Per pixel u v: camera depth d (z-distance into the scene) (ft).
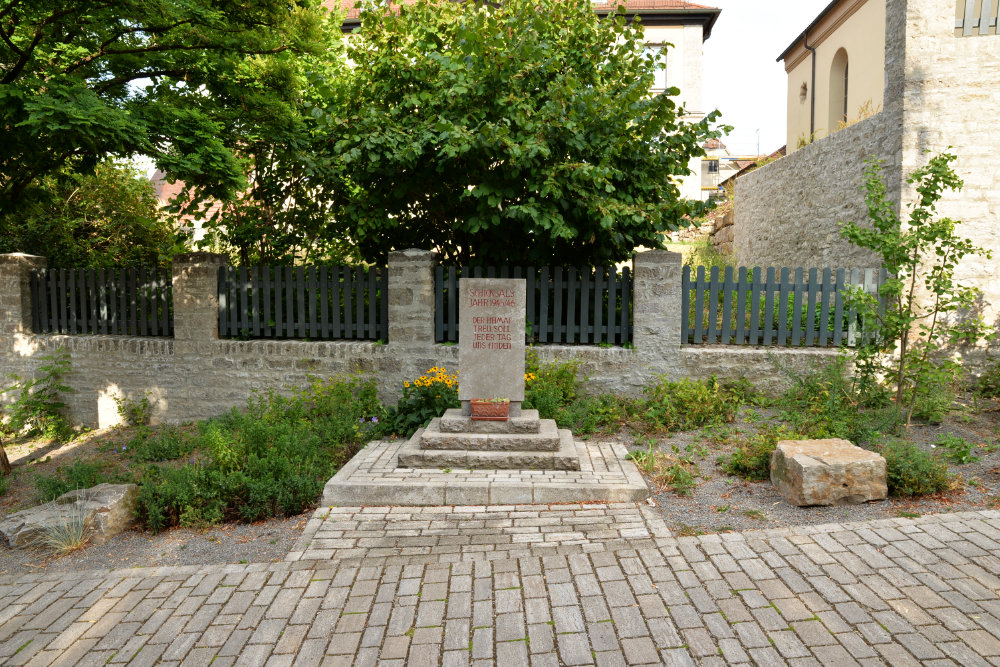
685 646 10.67
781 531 14.60
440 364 27.07
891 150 27.78
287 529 16.87
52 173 27.32
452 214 28.53
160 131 23.72
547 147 23.18
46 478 20.93
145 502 17.88
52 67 25.05
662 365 26.11
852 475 15.97
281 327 29.19
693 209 26.30
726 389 25.71
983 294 26.43
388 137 24.18
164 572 14.43
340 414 24.90
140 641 11.69
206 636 11.75
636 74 26.22
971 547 13.30
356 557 14.71
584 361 26.48
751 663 10.14
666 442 21.83
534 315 27.61
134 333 31.63
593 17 27.09
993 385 25.22
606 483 17.90
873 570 12.66
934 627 10.71
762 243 44.37
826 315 25.98
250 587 13.51
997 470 17.69
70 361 32.19
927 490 16.15
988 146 26.23
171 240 41.45
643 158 26.18
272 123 27.20
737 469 18.70
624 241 26.96
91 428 32.12
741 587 12.38
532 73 24.79
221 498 18.01
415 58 27.32
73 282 32.53
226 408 29.50
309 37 27.12
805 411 22.59
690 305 27.25
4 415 33.65
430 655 10.82
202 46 25.25
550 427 20.98
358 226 27.32
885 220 21.97
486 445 19.80
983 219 26.43
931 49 26.50
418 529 16.20
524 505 17.56
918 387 22.04
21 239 38.09
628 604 12.03
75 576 14.48
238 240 31.60
